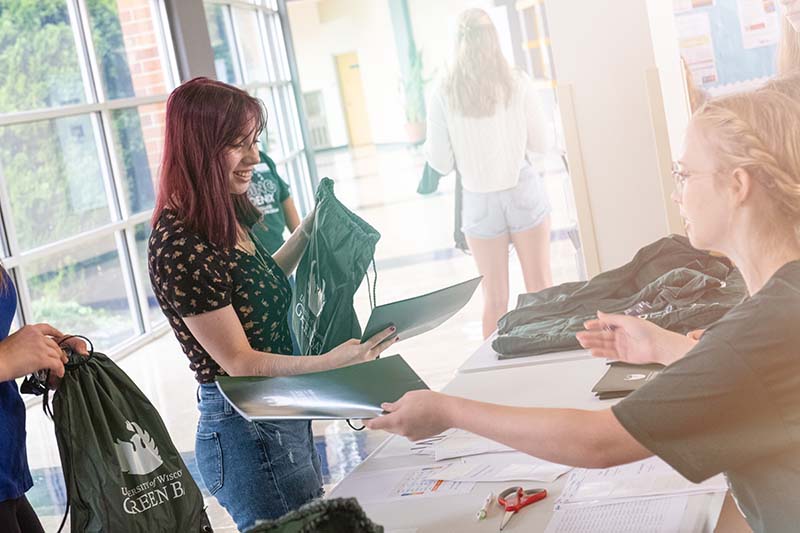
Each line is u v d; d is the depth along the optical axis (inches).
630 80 171.0
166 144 95.9
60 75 325.4
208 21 394.6
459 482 82.1
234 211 98.8
